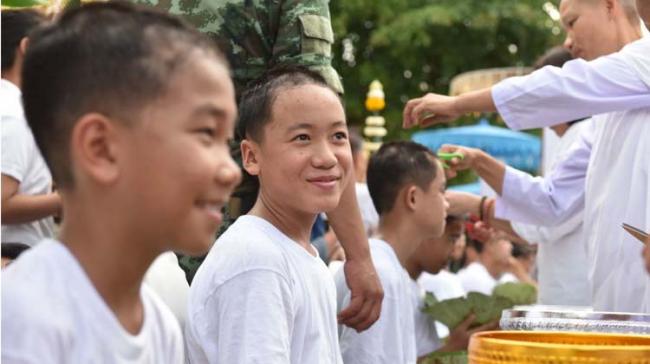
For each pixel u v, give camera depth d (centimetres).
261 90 349
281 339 315
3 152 380
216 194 205
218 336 319
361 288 386
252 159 350
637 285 440
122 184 202
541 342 322
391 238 486
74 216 207
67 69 203
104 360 202
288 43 395
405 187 484
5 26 393
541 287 564
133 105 201
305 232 346
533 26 1778
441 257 537
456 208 545
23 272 201
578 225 542
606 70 446
